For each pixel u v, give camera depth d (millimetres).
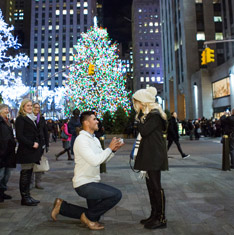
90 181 3258
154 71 113438
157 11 116438
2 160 4715
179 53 54875
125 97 35062
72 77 35438
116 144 3133
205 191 5336
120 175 7133
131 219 3746
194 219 3715
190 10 51562
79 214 3381
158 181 3416
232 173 7285
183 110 56156
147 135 3359
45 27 110250
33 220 3738
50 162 9867
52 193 5289
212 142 19172
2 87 39969
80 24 109875
